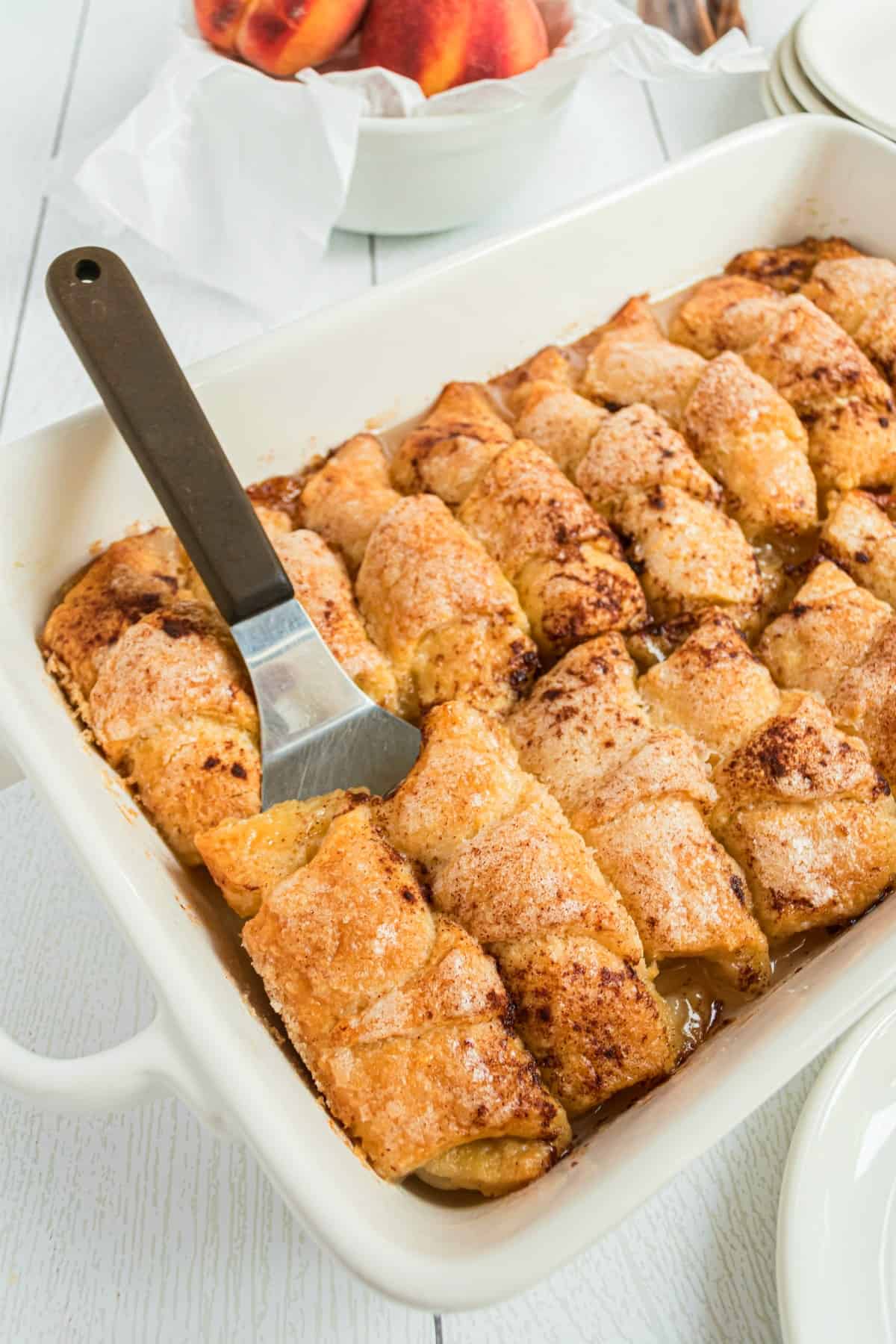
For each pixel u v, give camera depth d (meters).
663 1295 0.50
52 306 0.51
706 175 0.62
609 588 0.53
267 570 0.49
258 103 0.62
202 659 0.50
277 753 0.50
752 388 0.57
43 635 0.53
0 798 0.57
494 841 0.48
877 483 0.58
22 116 0.74
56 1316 0.49
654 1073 0.47
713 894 0.48
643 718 0.51
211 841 0.48
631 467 0.55
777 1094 0.52
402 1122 0.45
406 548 0.53
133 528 0.55
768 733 0.50
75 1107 0.43
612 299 0.63
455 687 0.52
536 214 0.73
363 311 0.57
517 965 0.47
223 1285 0.50
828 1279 0.47
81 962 0.55
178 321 0.68
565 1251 0.41
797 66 0.71
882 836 0.50
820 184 0.64
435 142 0.64
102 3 0.79
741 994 0.50
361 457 0.57
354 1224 0.41
